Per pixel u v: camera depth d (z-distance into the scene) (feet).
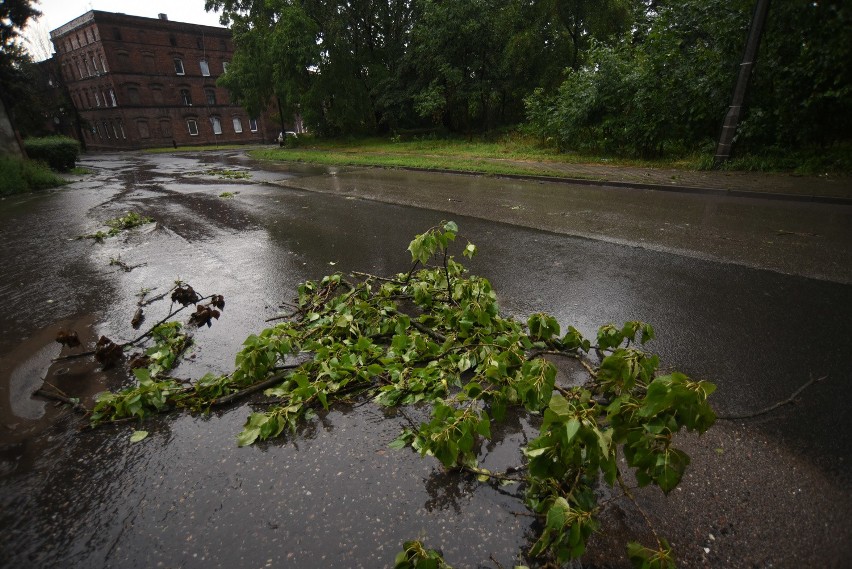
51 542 6.13
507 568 5.49
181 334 12.05
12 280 17.34
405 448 7.58
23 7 69.41
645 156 45.68
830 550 5.63
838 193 26.35
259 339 9.43
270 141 189.37
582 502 6.00
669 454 5.24
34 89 123.85
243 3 107.45
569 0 73.26
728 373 9.39
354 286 15.46
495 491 6.61
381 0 101.71
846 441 7.36
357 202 32.12
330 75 96.89
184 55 159.84
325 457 7.45
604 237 20.38
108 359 10.46
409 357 9.64
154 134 157.17
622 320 12.01
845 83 31.99
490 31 79.56
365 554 5.72
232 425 8.38
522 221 24.22
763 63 35.37
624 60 48.11
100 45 141.90
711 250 17.81
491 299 10.87
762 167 35.06
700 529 5.94
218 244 21.52
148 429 8.39
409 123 117.70
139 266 18.38
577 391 7.89
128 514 6.50
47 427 8.59
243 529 6.15
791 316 11.83
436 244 10.94
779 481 6.64
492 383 8.16
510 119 99.55
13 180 46.26
